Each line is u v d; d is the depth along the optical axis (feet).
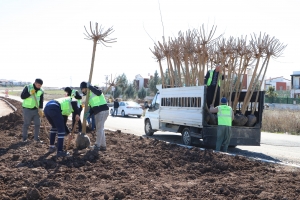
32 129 42.42
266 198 16.97
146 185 19.04
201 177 21.59
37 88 32.65
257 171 23.13
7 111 95.45
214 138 35.42
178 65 41.93
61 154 25.67
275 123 68.54
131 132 55.06
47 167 22.41
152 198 16.69
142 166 23.63
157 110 47.06
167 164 24.34
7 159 24.43
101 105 29.35
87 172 21.44
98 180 19.71
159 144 33.06
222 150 37.11
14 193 16.80
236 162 25.39
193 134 37.40
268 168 24.08
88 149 29.30
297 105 151.84
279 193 17.85
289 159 33.17
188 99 38.37
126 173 21.31
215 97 36.88
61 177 20.12
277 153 37.24
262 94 37.06
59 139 26.22
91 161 24.50
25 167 21.95
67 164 23.35
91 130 45.73
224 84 38.81
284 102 164.96
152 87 183.21
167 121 43.52
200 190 18.21
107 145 32.83
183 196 17.20
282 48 37.88
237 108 40.40
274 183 19.86
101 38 29.30
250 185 19.27
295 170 23.65
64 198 16.11
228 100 38.96
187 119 38.22
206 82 38.22
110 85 31.37
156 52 44.39
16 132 40.42
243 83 40.22
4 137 36.52
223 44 37.96
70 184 18.74
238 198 17.06
